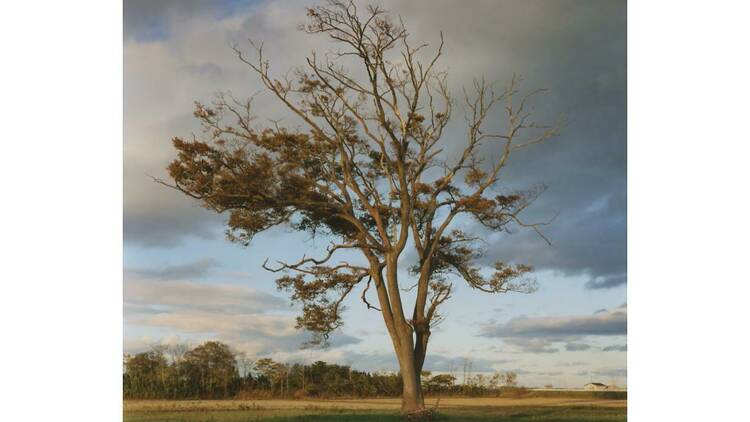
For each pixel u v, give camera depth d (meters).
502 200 27.92
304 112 27.95
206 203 26.70
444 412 26.58
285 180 26.69
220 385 34.12
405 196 27.03
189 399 33.03
